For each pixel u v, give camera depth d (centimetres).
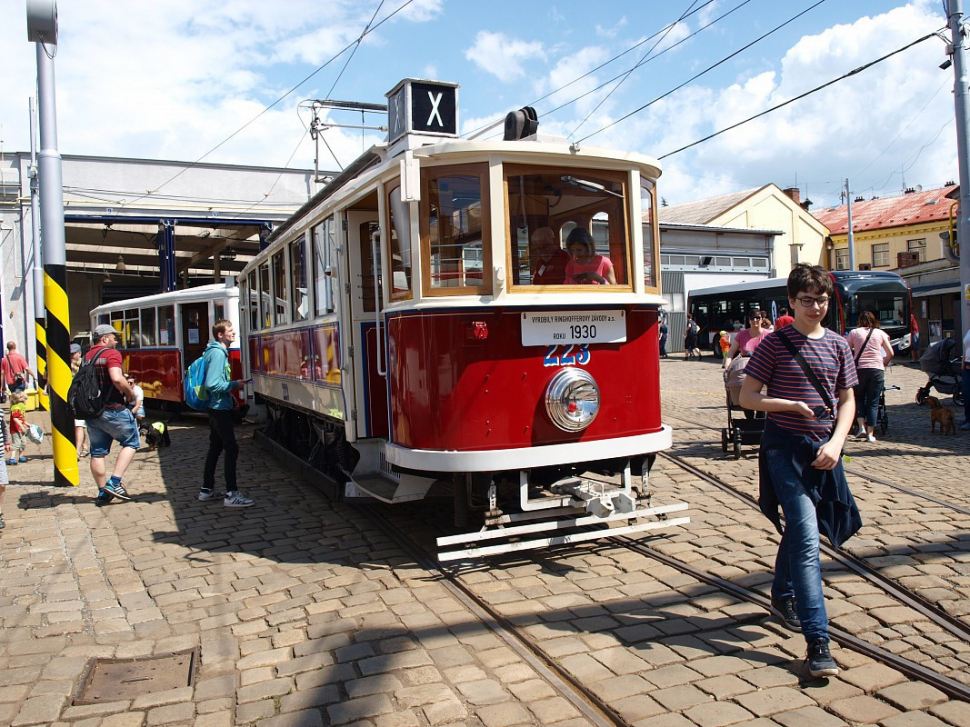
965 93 1365
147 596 555
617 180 593
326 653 439
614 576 547
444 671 410
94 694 407
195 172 2364
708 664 405
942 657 398
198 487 941
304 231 848
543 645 436
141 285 3709
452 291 555
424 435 562
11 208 2086
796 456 401
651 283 616
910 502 702
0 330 2047
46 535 730
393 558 618
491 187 545
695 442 1076
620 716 355
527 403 555
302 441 998
